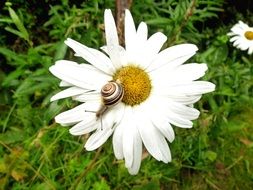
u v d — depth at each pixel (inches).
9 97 8.5
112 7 8.2
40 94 8.0
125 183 7.0
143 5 8.3
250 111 9.0
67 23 8.1
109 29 4.6
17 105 8.4
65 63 4.6
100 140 4.5
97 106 4.5
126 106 4.6
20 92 7.2
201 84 4.5
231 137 8.5
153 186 6.9
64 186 6.8
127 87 4.6
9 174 6.9
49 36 9.9
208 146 8.0
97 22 8.5
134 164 4.6
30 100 8.5
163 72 4.7
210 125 8.0
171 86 4.6
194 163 7.9
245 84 8.6
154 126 4.6
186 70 4.6
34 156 7.1
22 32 7.2
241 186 8.1
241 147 8.6
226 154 8.4
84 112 4.5
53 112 6.7
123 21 6.9
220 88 8.3
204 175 7.9
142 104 4.6
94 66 4.6
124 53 4.7
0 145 7.4
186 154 7.6
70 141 7.1
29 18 9.4
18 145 7.5
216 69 8.3
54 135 7.1
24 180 7.0
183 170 7.9
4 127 7.5
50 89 7.7
